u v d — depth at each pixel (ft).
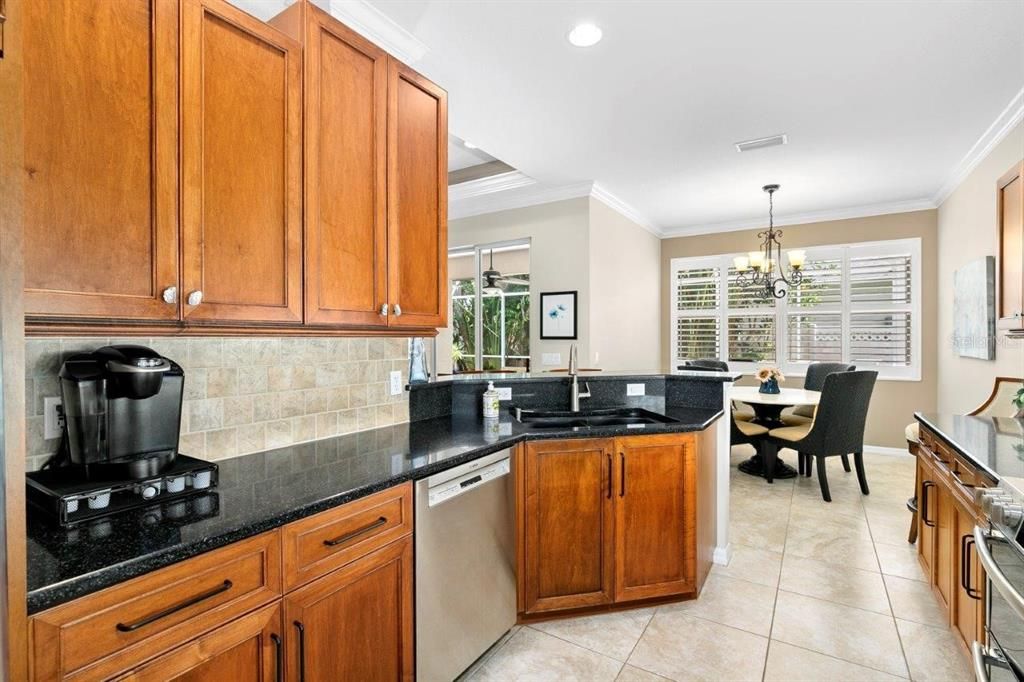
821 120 10.67
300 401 6.43
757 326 19.83
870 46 7.96
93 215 3.71
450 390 8.89
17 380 2.57
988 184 11.79
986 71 8.67
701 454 8.03
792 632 7.12
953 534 6.53
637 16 7.27
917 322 16.99
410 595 5.28
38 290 3.44
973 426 7.72
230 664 3.72
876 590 8.26
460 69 8.71
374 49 6.00
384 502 4.98
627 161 13.23
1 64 2.52
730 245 20.25
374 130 5.99
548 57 8.36
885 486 13.98
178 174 4.19
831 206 17.70
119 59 3.86
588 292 15.44
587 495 7.30
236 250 4.61
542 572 7.19
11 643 2.61
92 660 2.99
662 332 21.65
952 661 6.44
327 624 4.43
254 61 4.78
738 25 7.47
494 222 17.40
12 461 2.58
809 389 17.17
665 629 7.21
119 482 4.00
